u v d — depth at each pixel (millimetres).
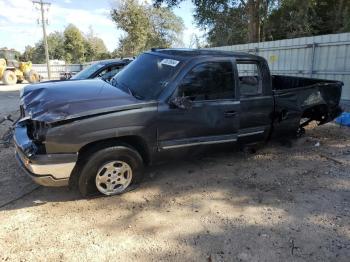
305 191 4547
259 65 5254
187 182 4750
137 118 4078
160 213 3906
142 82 4676
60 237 3398
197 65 4578
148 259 3105
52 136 3627
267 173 5133
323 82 6535
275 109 5426
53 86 4578
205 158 5680
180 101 4258
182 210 3986
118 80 5059
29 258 3068
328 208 4105
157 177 4879
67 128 3678
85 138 3779
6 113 10125
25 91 4691
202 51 5051
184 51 5043
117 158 4129
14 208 3928
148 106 4168
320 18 23688
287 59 12984
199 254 3195
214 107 4672
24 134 4059
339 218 3881
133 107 4051
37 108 3889
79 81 5008
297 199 4320
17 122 4461
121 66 8805
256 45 14406
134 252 3197
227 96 4832
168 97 4332
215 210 4012
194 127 4555
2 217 3730
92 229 3553
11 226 3561
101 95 4207
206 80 4648
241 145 5254
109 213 3873
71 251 3186
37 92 4426
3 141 6172
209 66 4688
